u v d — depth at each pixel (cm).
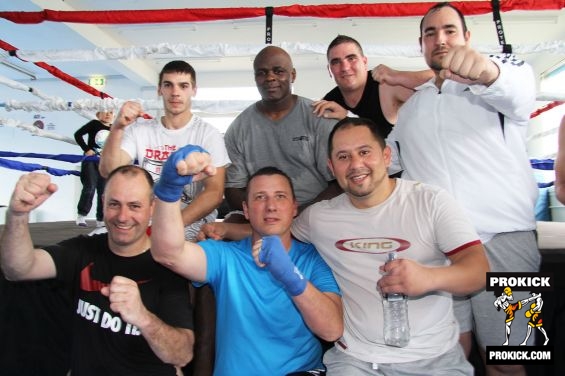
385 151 148
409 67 800
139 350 137
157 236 126
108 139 190
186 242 144
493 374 167
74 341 143
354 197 146
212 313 170
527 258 161
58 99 337
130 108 180
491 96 137
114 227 140
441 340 138
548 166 439
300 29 678
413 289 113
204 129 207
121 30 683
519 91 138
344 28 673
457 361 137
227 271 147
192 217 180
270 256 121
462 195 158
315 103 209
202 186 210
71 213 845
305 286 127
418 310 138
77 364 139
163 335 125
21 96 860
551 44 236
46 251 144
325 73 861
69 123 853
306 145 209
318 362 152
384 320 138
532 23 640
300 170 213
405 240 139
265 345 143
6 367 194
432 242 137
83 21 261
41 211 827
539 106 748
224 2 607
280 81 201
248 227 182
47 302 194
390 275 115
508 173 159
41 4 533
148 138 210
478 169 158
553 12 606
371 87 231
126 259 146
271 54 200
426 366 133
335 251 148
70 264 147
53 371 197
